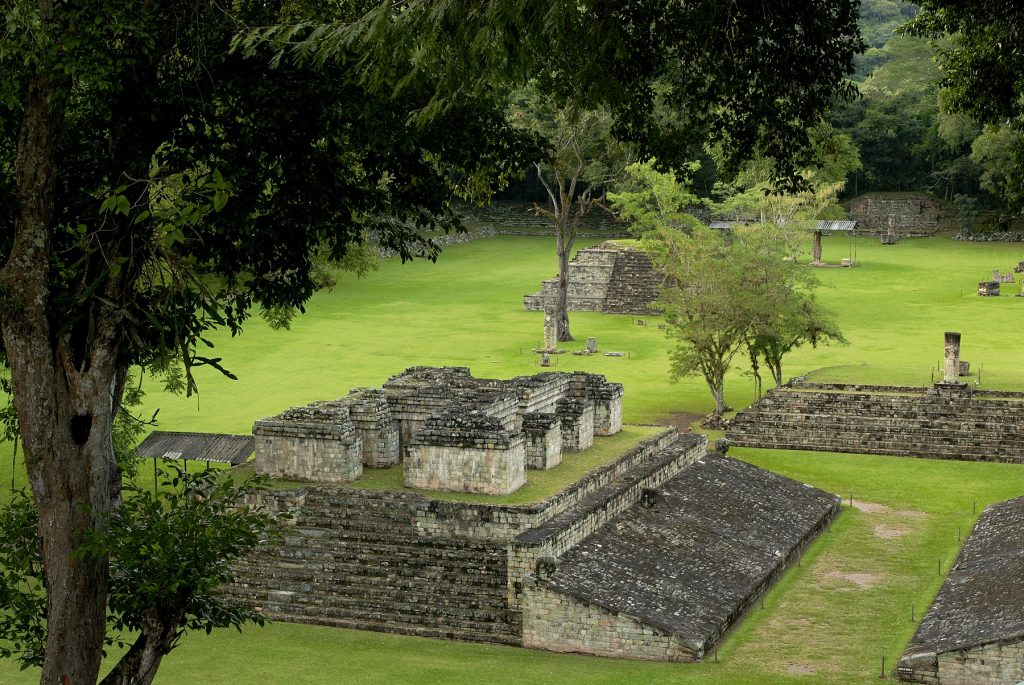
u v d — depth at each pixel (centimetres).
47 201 1897
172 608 1922
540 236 13388
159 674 2773
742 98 2550
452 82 1991
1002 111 2975
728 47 2436
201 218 1984
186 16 2086
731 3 2364
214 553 1933
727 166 2691
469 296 9650
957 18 2920
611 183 8000
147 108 2052
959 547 3972
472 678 2786
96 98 1991
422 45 1955
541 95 2656
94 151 2164
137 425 4462
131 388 4378
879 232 13038
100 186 2167
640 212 6888
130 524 1941
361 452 3784
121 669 1906
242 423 5531
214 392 6234
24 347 1880
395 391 3928
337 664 2878
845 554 3925
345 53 2162
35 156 1884
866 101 13900
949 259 11200
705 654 3012
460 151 2498
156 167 2252
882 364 6756
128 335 1945
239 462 3959
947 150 13162
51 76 1870
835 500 4469
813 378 6044
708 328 5700
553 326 7488
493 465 3466
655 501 3838
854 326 8162
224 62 2147
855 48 2467
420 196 2522
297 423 3662
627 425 4538
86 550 1833
